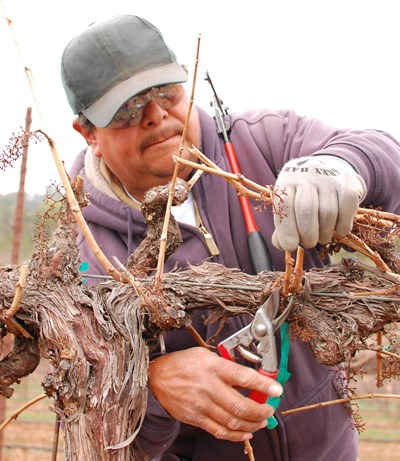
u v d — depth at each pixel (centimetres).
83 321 140
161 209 154
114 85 173
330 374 195
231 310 145
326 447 195
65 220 146
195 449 199
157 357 149
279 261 187
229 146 194
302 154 188
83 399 135
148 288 141
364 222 151
